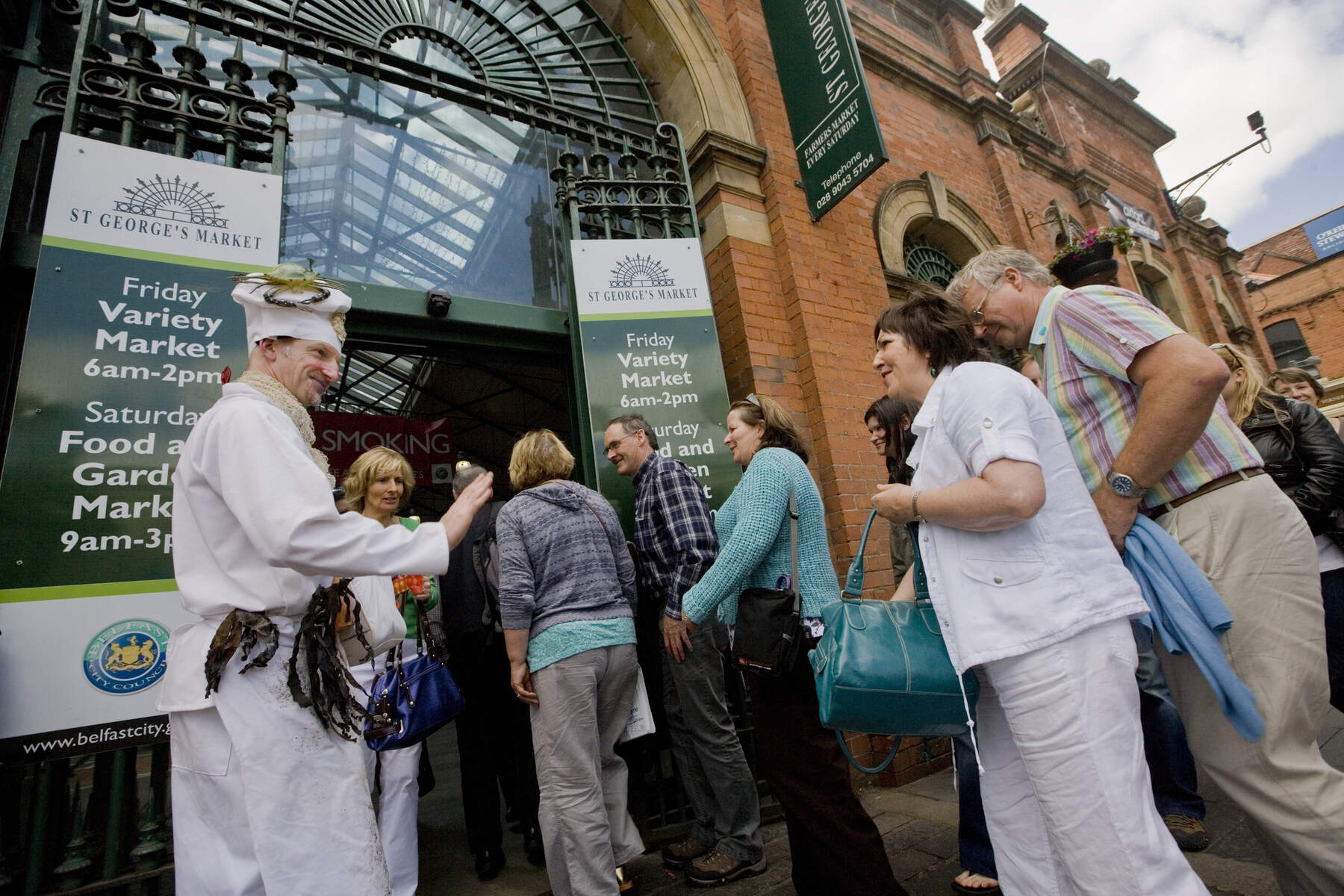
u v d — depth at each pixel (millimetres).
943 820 2834
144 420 2221
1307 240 20609
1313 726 1306
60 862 1931
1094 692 1175
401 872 2240
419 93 3795
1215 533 1410
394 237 3467
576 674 2090
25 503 2002
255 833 1033
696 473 3283
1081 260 2492
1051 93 8664
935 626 1453
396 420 5074
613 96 4512
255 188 2617
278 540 1038
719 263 4184
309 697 1137
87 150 2361
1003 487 1190
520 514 2254
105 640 2006
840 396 4035
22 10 2600
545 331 3541
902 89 6273
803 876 1896
